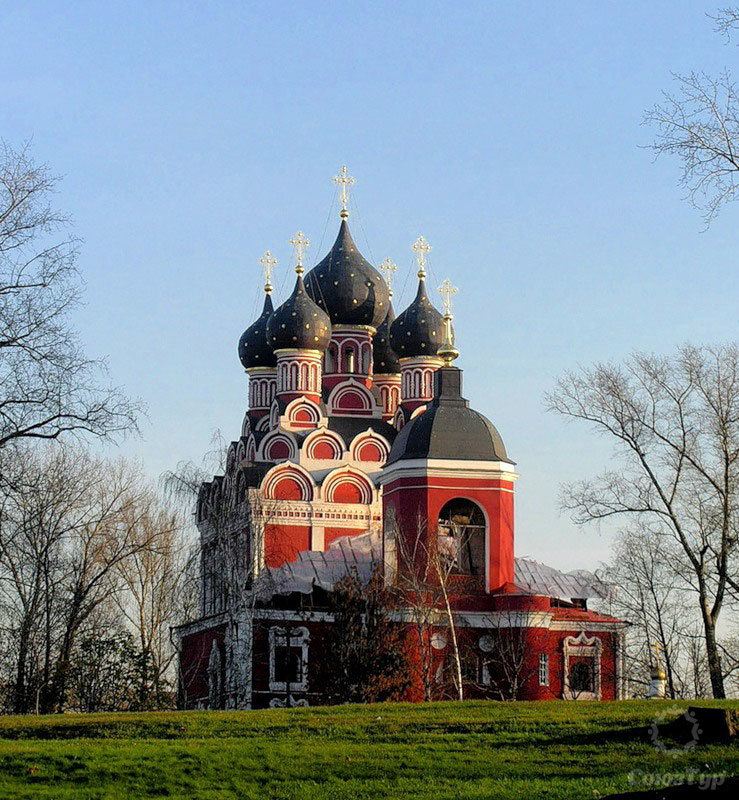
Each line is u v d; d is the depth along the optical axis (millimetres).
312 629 66812
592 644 66312
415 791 29453
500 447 67625
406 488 66000
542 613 64875
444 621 63938
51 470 65188
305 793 29516
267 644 66188
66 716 42750
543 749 33594
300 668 66375
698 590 55844
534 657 64625
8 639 65562
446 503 66312
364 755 33156
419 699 62281
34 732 39062
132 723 39531
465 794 28641
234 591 65125
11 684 65688
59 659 63125
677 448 57406
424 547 64750
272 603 68062
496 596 65312
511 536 66875
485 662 62875
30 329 39281
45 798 29031
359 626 62812
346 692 60656
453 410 68062
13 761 31875
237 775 31297
